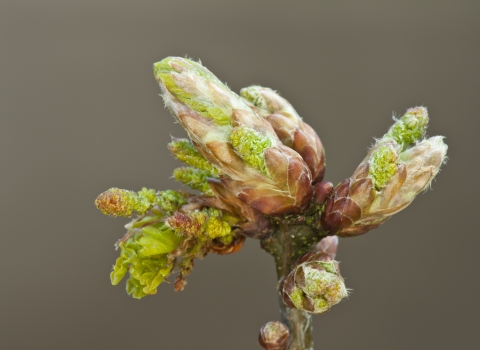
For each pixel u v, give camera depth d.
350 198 0.15
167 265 0.15
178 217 0.15
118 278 0.15
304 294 0.15
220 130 0.15
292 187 0.15
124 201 0.15
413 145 0.15
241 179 0.15
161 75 0.15
